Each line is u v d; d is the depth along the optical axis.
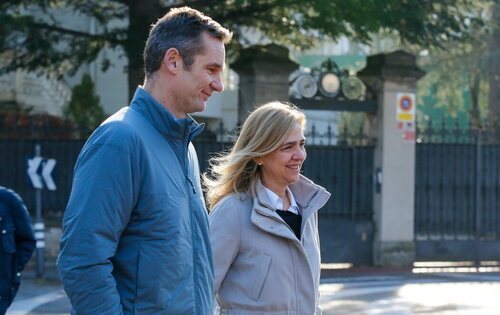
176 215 3.15
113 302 2.96
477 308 11.28
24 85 23.41
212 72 3.27
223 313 4.14
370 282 14.16
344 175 15.95
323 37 18.28
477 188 16.50
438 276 15.03
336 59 34.28
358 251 16.00
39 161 13.48
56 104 25.55
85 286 2.93
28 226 7.12
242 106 15.53
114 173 3.00
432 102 34.19
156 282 3.07
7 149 15.52
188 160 3.33
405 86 15.92
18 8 16.23
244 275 4.11
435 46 16.64
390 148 15.85
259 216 4.11
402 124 15.90
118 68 27.73
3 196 7.07
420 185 16.30
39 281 13.36
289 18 16.28
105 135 3.06
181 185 3.23
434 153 16.36
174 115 3.28
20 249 7.12
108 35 15.78
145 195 3.08
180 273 3.14
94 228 2.95
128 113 3.21
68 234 2.96
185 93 3.24
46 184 13.47
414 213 16.23
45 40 15.56
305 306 4.12
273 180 4.21
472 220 16.56
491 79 27.08
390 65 15.72
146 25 15.38
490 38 25.25
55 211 15.52
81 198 2.97
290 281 4.10
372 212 16.06
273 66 15.17
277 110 4.20
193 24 3.23
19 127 15.65
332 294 12.64
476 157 16.56
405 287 13.52
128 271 3.07
